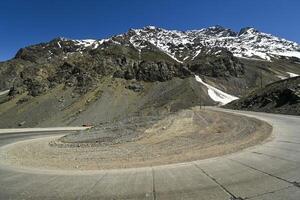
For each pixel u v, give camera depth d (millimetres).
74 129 48938
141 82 137375
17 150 20891
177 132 20891
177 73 142750
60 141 24375
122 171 10547
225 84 151500
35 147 22453
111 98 123000
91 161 13164
